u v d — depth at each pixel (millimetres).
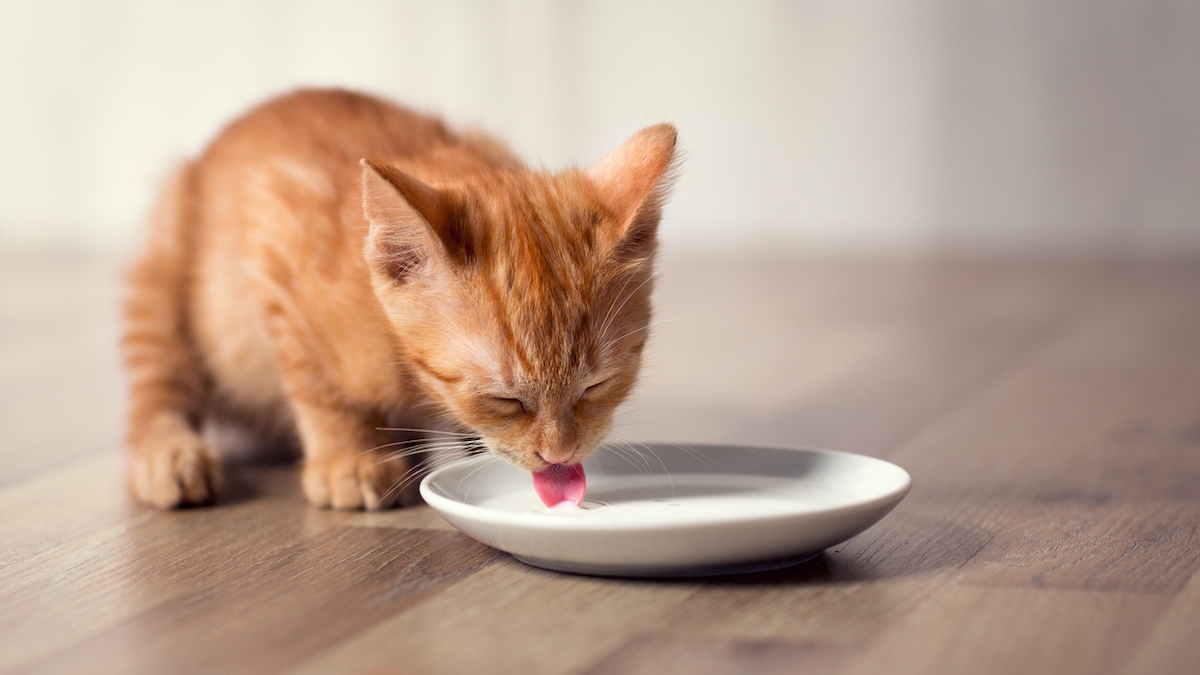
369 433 815
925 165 1979
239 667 634
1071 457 854
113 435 928
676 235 2061
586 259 746
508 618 664
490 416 742
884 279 1679
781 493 748
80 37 2105
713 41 1993
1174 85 1878
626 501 744
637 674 625
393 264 748
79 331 1326
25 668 636
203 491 800
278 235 794
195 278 861
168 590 694
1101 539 733
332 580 701
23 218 2182
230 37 2084
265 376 859
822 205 2021
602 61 2033
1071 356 1116
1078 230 1954
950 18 1924
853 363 1104
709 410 971
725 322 1347
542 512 732
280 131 853
